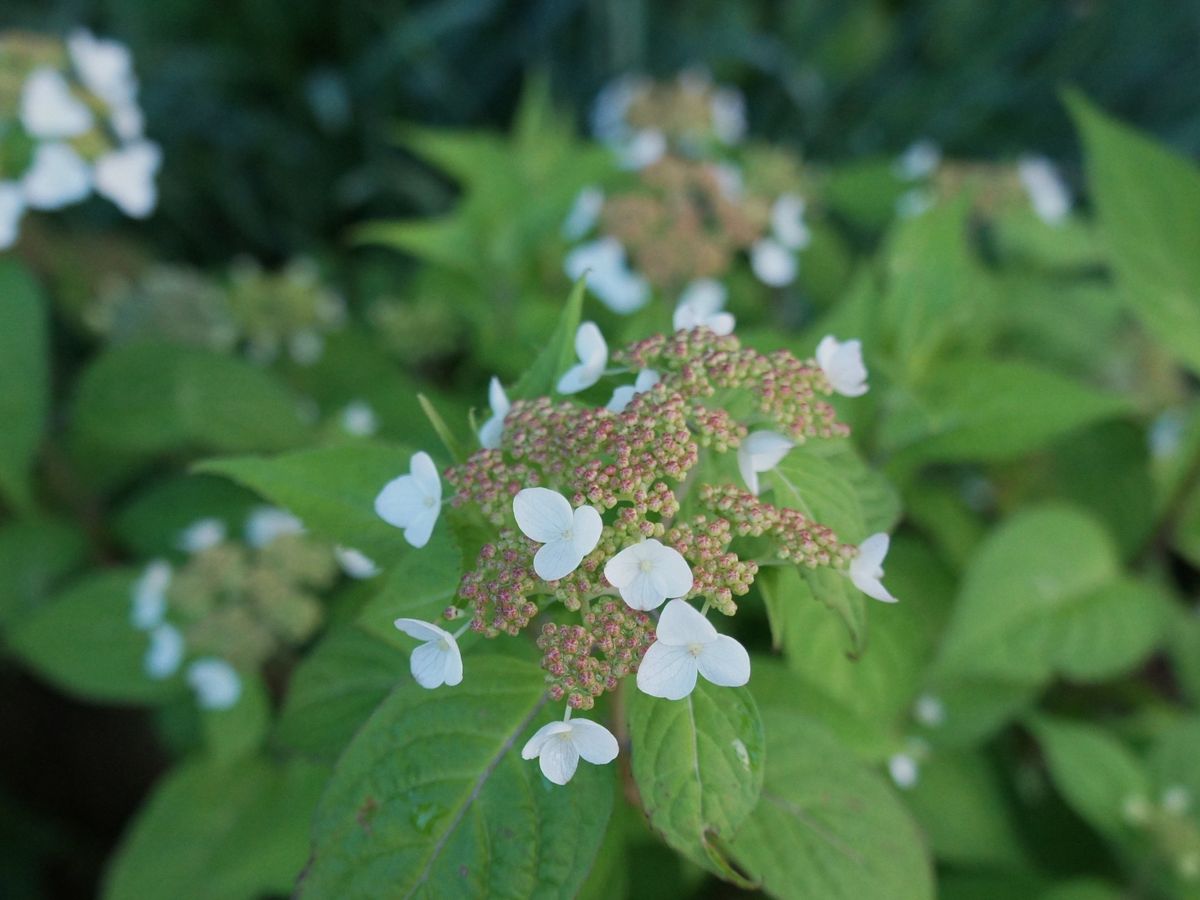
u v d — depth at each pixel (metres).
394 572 0.25
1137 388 0.62
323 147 0.92
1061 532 0.44
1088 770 0.43
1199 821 0.41
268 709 0.49
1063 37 0.92
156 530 0.56
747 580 0.22
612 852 0.29
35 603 0.53
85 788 0.64
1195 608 0.58
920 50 0.96
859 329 0.42
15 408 0.49
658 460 0.23
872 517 0.27
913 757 0.38
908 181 0.64
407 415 0.54
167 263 0.88
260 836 0.45
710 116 0.66
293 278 0.67
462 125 0.92
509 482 0.24
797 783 0.29
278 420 0.55
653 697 0.23
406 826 0.23
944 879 0.43
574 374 0.27
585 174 0.57
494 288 0.58
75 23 0.83
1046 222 0.63
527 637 0.28
